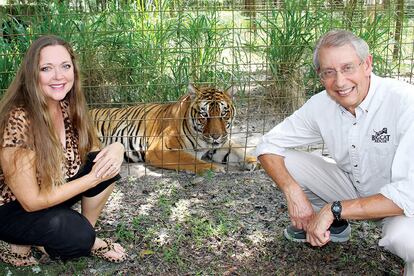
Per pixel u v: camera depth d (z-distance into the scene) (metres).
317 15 5.74
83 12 5.28
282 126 3.32
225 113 5.04
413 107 2.67
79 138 3.15
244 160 4.92
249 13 5.85
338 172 3.32
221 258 3.44
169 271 3.31
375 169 2.99
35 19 5.30
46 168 2.84
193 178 4.62
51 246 3.05
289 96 5.82
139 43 5.65
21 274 3.26
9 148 2.78
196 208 4.05
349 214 2.78
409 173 2.58
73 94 3.08
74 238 3.02
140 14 5.77
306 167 3.34
